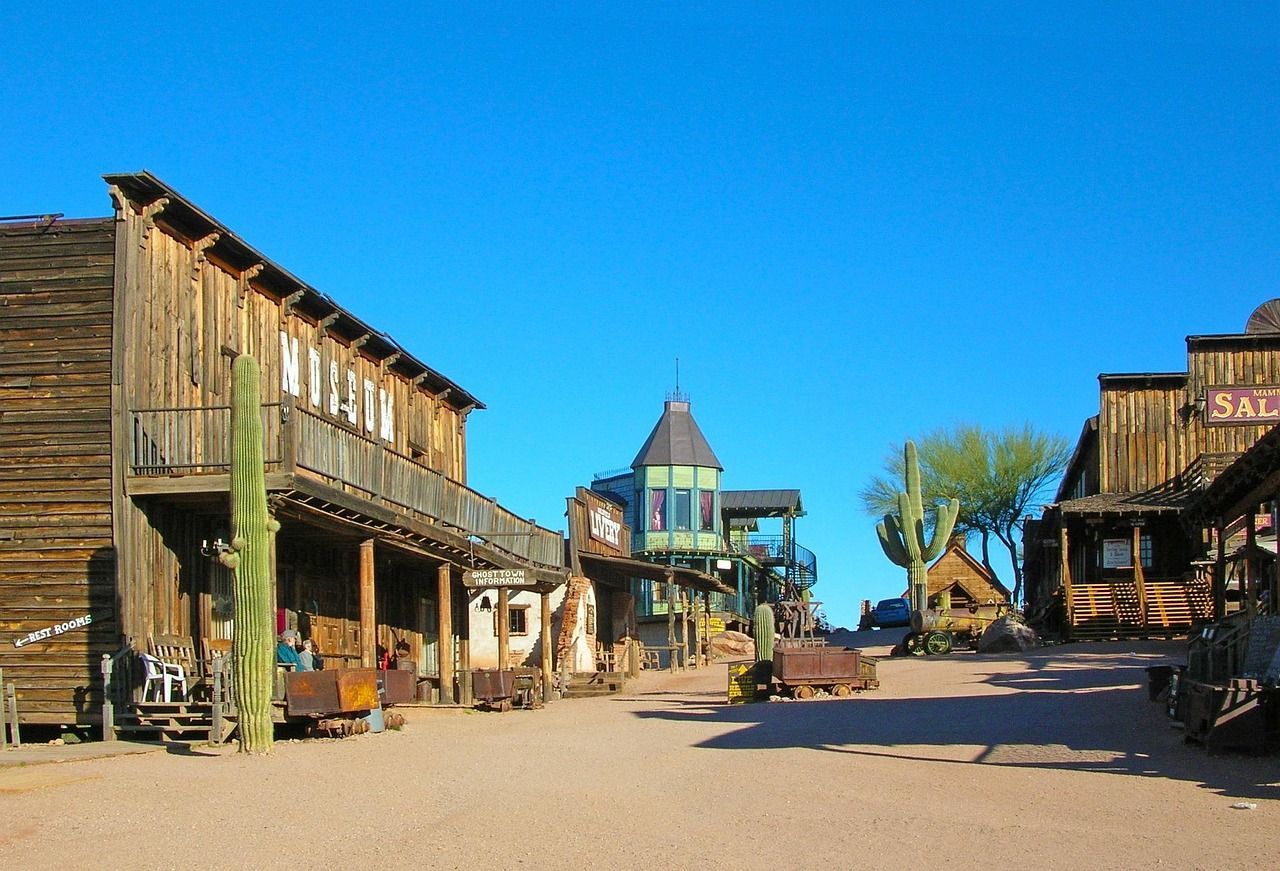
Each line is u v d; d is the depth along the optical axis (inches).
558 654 1627.7
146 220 925.8
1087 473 2144.4
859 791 555.2
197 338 978.7
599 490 2856.8
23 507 896.9
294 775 621.3
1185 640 1573.6
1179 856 409.4
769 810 508.4
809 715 948.6
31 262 915.4
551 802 532.4
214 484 887.7
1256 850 415.5
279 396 1095.6
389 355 1343.5
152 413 913.5
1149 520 1797.5
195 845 442.3
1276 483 938.7
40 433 901.2
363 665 1034.1
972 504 2982.3
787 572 2918.3
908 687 1178.0
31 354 908.6
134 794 553.9
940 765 635.5
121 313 901.2
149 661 869.8
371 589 1052.5
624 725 925.2
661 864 408.8
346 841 449.7
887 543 1929.1
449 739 813.9
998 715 854.5
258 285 1075.3
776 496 2896.2
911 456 1895.9
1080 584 1867.6
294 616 1075.9
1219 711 629.3
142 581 895.7
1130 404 1886.1
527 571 1245.7
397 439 1371.8
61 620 881.5
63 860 418.3
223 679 837.2
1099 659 1358.3
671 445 2536.9
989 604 1891.0
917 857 415.8
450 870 403.5
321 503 930.7
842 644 2268.7
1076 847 427.5
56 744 799.1
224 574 1005.2
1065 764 624.4
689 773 623.2
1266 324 1889.8
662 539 2493.8
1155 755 640.4
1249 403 971.3
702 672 1834.4
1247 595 1055.0
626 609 2022.6
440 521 1188.5
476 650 1668.3
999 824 471.2
